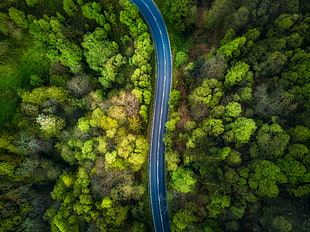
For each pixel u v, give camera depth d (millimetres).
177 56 69438
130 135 60031
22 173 70375
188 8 66125
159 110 71250
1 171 67688
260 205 46625
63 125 72750
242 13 56344
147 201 65938
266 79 54250
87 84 73188
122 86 73438
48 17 71125
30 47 74688
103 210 57531
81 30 75312
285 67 52719
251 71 54844
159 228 63938
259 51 53656
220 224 49562
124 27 74250
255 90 54219
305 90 47719
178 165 58812
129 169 62062
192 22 69688
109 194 59062
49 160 73500
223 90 56938
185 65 69438
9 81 73750
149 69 69375
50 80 73500
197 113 56531
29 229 67125
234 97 53719
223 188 49469
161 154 69125
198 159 53531
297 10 55156
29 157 71750
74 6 71562
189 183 53375
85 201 58656
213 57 57281
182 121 61594
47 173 72188
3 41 72125
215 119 53625
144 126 68812
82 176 62438
